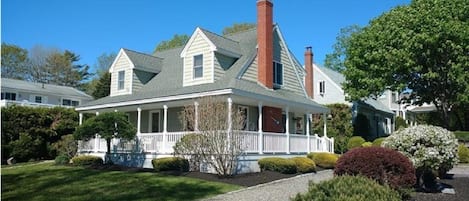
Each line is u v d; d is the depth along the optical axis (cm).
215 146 1501
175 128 2202
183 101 1920
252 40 2327
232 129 1529
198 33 2123
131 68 2402
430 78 2588
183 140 1602
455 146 1286
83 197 1064
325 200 662
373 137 3641
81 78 6575
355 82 2969
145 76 2484
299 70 2566
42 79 6144
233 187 1259
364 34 2934
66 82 6338
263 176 1513
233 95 1716
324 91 3653
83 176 1432
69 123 2547
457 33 2400
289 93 2312
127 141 1970
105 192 1132
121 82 2478
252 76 2134
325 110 2417
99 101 2403
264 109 2147
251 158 1689
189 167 1623
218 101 1579
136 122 2439
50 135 2467
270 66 2173
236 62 2166
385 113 3947
